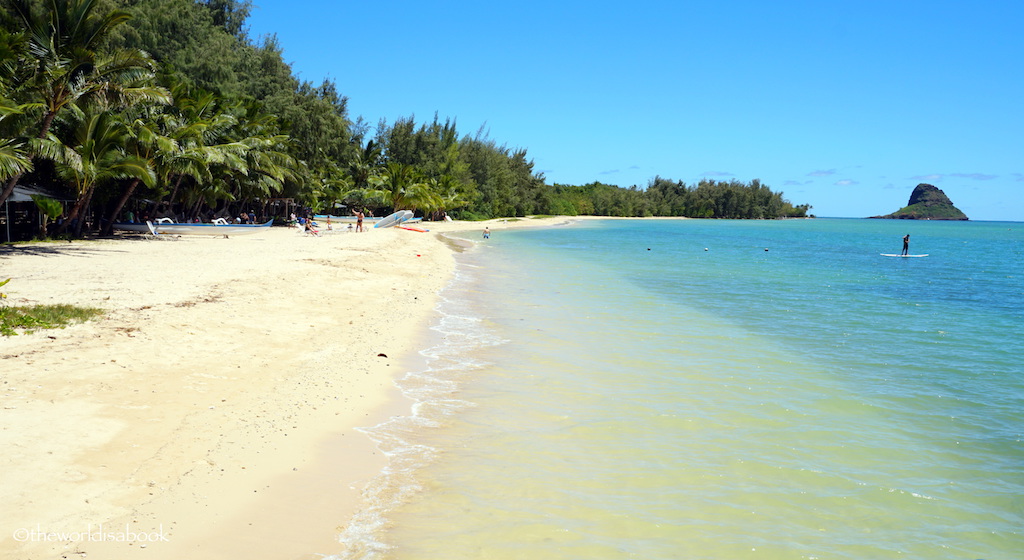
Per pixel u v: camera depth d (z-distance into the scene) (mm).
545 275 29422
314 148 57469
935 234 124125
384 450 7867
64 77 24500
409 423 8883
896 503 6930
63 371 9086
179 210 46875
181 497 6051
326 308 16516
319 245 34688
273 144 45844
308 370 10742
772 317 19438
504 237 66312
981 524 6523
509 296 21781
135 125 31891
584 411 9672
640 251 50875
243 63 57094
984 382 12086
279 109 55156
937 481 7531
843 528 6352
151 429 7457
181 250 28531
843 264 44125
